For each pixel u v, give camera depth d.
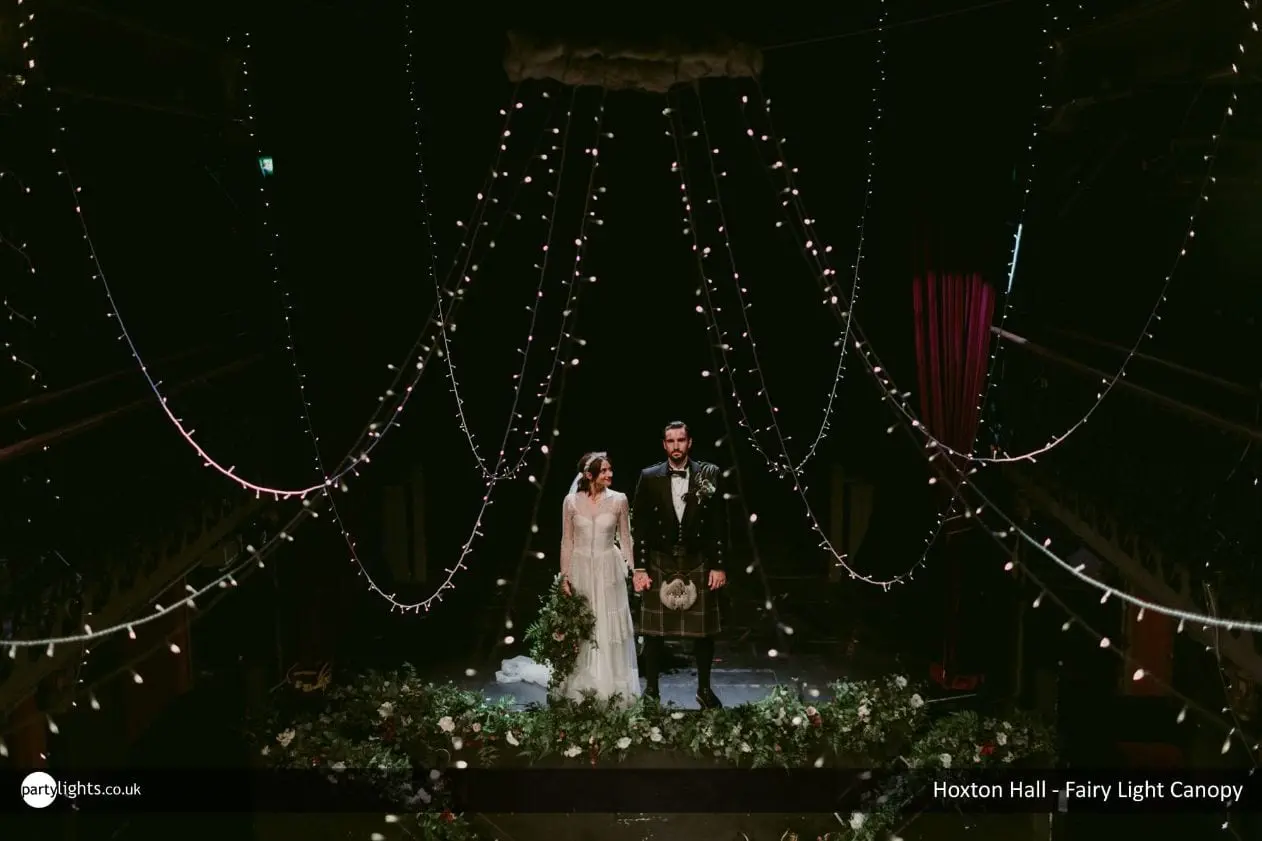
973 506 7.93
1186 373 6.05
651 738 7.11
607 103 10.24
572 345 11.91
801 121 9.95
